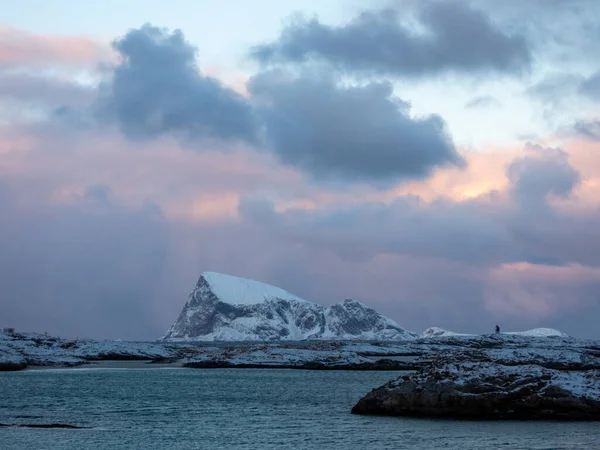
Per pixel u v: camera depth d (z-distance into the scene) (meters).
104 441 55.62
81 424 65.94
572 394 58.75
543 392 59.50
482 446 49.31
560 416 58.75
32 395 95.69
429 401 62.66
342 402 87.94
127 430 61.91
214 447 52.84
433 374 64.19
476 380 61.59
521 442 50.38
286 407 81.50
